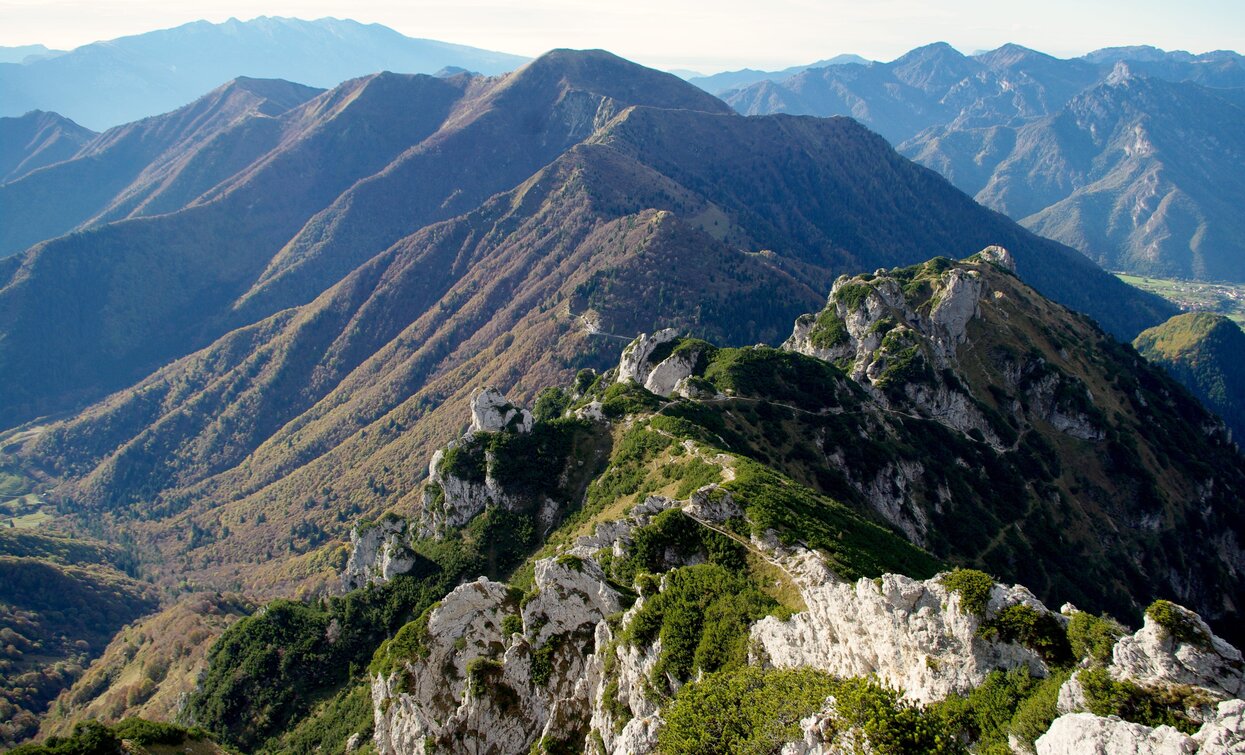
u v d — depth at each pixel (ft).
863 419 558.56
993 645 168.04
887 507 514.27
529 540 490.08
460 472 528.63
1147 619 146.30
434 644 312.09
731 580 252.83
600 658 260.42
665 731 191.93
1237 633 585.63
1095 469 629.92
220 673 468.75
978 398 639.76
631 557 333.01
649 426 500.33
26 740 646.33
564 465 523.29
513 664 280.51
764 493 346.54
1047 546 551.59
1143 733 123.95
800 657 206.28
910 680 176.86
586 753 238.68
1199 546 622.13
